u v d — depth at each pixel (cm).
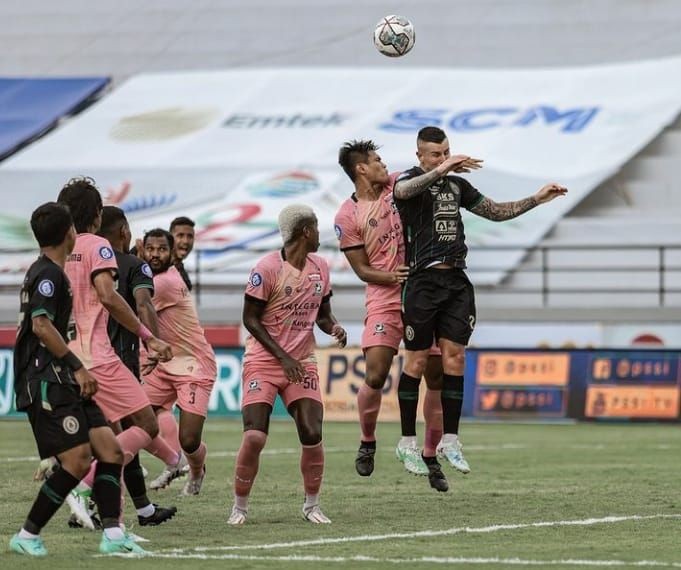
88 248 2869
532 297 9362
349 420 7394
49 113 11819
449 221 3381
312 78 11544
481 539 2836
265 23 12344
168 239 3769
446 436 3384
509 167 9788
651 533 2931
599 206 9944
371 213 3462
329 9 12262
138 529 3031
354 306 9269
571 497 3703
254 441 3089
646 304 9338
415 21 11975
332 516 3281
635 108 10288
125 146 10994
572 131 10144
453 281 3384
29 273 2527
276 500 3647
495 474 4434
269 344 3055
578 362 7262
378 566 2445
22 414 7625
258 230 9525
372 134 10512
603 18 11562
